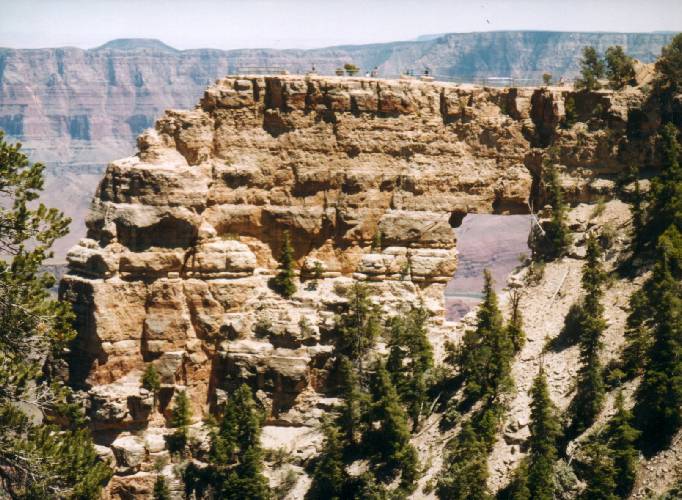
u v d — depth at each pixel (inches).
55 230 3789.4
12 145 3735.2
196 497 5329.7
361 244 5841.5
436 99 5954.7
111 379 5506.9
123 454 5398.6
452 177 5925.2
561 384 4982.8
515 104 6013.8
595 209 5762.8
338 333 5590.6
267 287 5738.2
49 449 3786.9
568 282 5536.4
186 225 5561.0
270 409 5541.3
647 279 5270.7
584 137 5900.6
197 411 5605.3
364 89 5871.1
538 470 4566.9
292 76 5851.4
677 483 4301.2
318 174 5821.9
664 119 5871.1
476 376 5108.3
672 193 5428.2
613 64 6063.0
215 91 5787.4
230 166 5767.7
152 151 5669.3
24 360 3796.8
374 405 5182.1
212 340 5610.2
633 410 4650.6
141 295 5551.2
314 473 5221.5
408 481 4943.4
